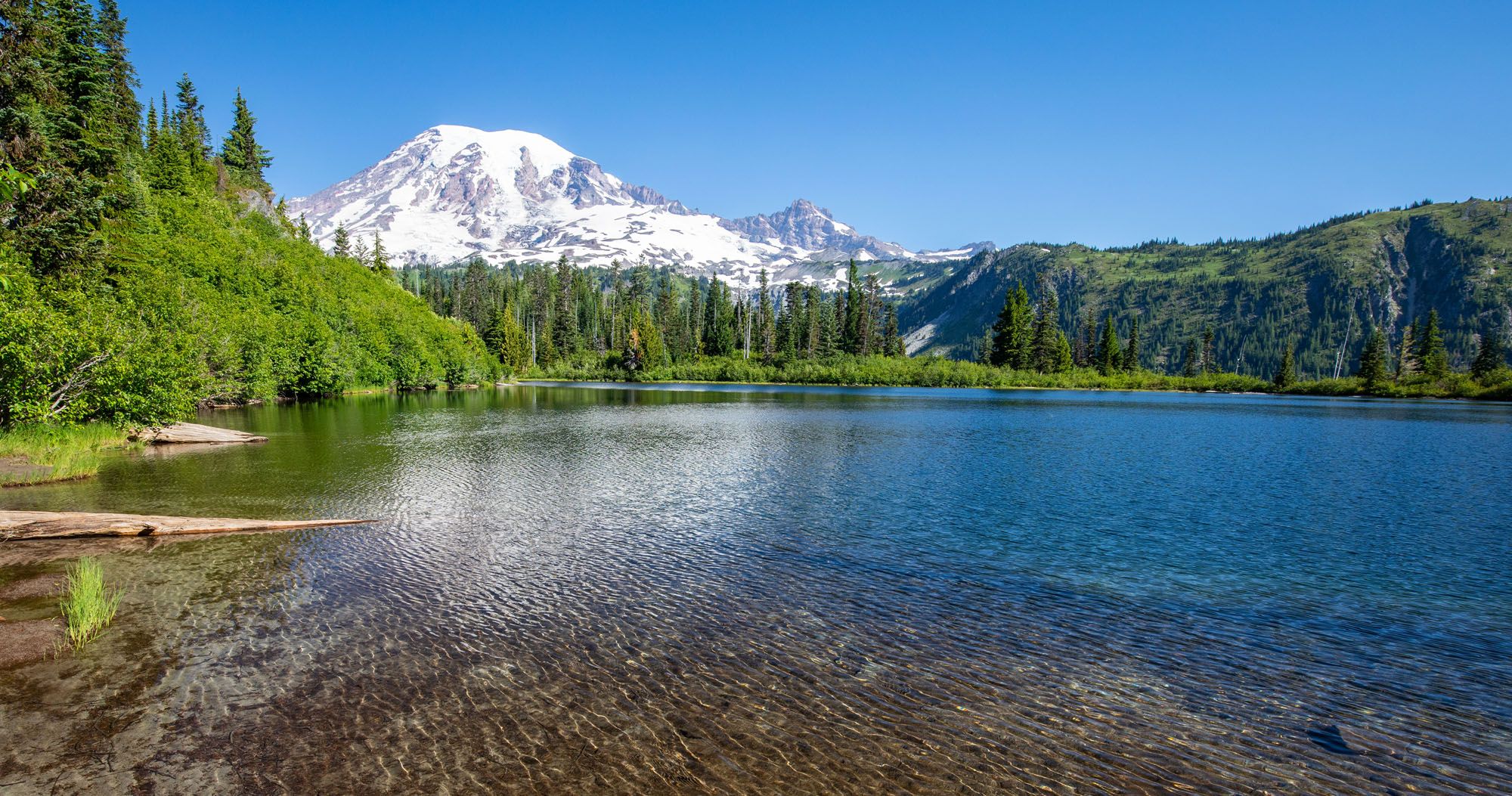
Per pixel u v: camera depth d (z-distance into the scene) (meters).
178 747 7.55
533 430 42.69
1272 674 10.04
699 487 23.70
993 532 17.94
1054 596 13.14
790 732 8.12
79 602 10.94
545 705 8.64
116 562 14.08
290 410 55.38
